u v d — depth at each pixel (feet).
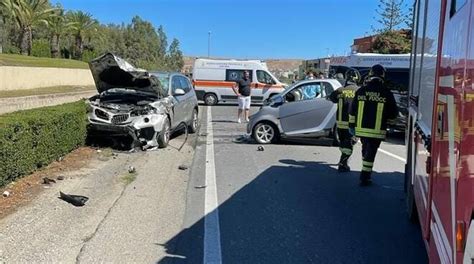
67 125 32.91
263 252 17.47
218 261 16.57
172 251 17.37
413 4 23.21
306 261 16.71
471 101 7.79
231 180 28.81
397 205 23.68
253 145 43.04
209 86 93.71
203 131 52.85
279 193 25.81
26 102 74.49
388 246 18.20
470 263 7.48
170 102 41.91
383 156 38.83
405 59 63.52
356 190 26.71
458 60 9.10
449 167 9.55
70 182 26.27
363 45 165.17
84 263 15.98
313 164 34.30
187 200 24.13
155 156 36.14
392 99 27.04
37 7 184.03
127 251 17.19
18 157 24.58
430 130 13.20
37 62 139.23
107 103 39.37
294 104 42.75
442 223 10.37
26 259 15.96
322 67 155.33
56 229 18.83
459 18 9.17
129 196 24.30
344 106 31.17
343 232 19.71
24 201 22.00
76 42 232.32
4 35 197.26
